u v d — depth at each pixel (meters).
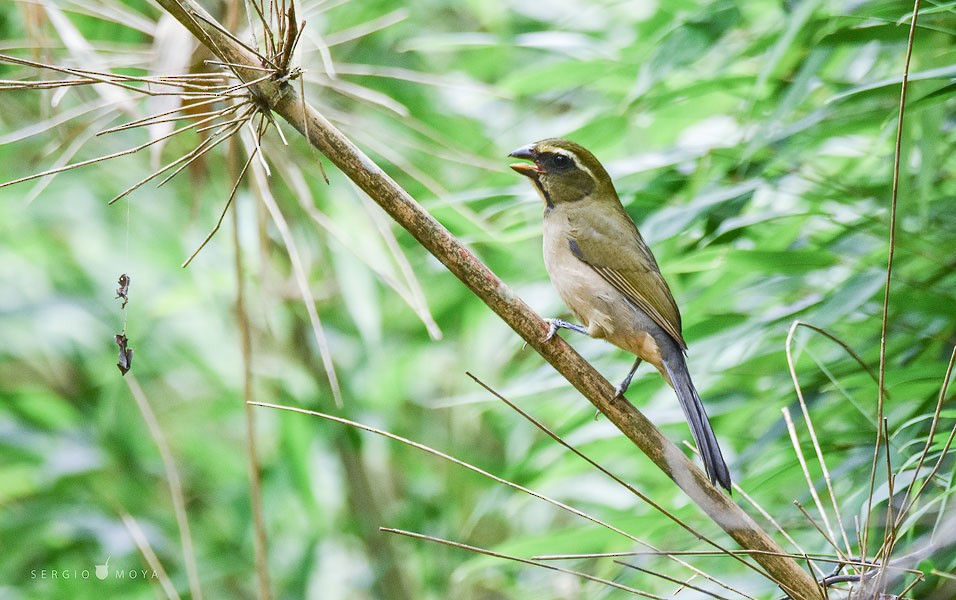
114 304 14.61
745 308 10.91
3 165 14.62
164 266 14.65
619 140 11.88
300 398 14.66
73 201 14.86
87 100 10.48
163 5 7.05
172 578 13.85
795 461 8.77
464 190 12.13
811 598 6.77
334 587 15.59
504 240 10.82
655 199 10.51
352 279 13.71
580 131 11.52
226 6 9.88
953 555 7.61
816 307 9.52
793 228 9.96
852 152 10.84
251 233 13.70
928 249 9.52
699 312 10.58
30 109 13.99
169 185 14.79
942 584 7.63
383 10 14.66
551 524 15.09
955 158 10.36
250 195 13.77
